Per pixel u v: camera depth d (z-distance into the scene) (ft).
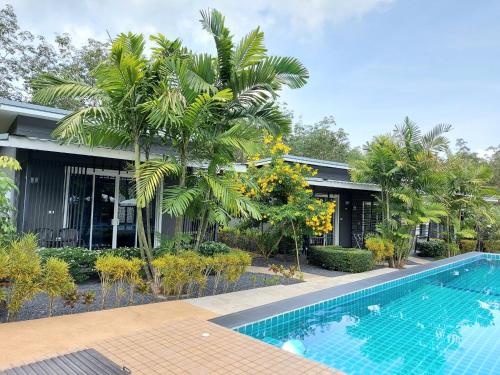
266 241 35.83
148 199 17.42
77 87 17.54
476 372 13.51
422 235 51.08
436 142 35.86
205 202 20.20
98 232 29.37
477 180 43.80
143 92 18.45
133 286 18.07
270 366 10.36
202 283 19.95
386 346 16.20
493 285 30.55
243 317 15.39
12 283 13.78
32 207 25.58
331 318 19.51
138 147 18.98
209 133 19.69
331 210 30.14
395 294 25.94
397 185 36.29
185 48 19.92
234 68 19.80
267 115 21.31
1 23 59.00
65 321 14.29
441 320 20.47
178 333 12.99
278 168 30.32
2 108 24.64
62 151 22.98
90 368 8.12
